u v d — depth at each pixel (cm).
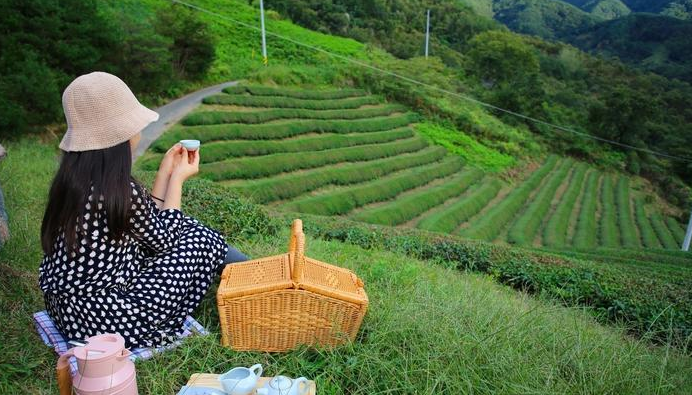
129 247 212
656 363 283
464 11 7375
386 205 2066
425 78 3650
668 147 4253
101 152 195
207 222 490
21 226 409
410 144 2739
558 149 3744
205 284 241
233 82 2827
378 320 276
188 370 223
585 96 5409
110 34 1786
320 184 1986
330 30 4931
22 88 1390
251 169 1833
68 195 192
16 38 1509
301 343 242
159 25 2508
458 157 2891
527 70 4691
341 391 215
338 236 827
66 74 1594
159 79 2095
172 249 229
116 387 169
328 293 231
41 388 206
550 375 235
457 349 243
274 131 2231
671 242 2639
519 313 335
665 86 6275
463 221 2150
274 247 430
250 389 187
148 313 216
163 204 240
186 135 1894
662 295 736
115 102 199
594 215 2738
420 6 7050
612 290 742
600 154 3850
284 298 230
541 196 2766
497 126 3475
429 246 870
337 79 3297
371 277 383
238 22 3494
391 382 223
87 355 168
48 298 214
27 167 763
